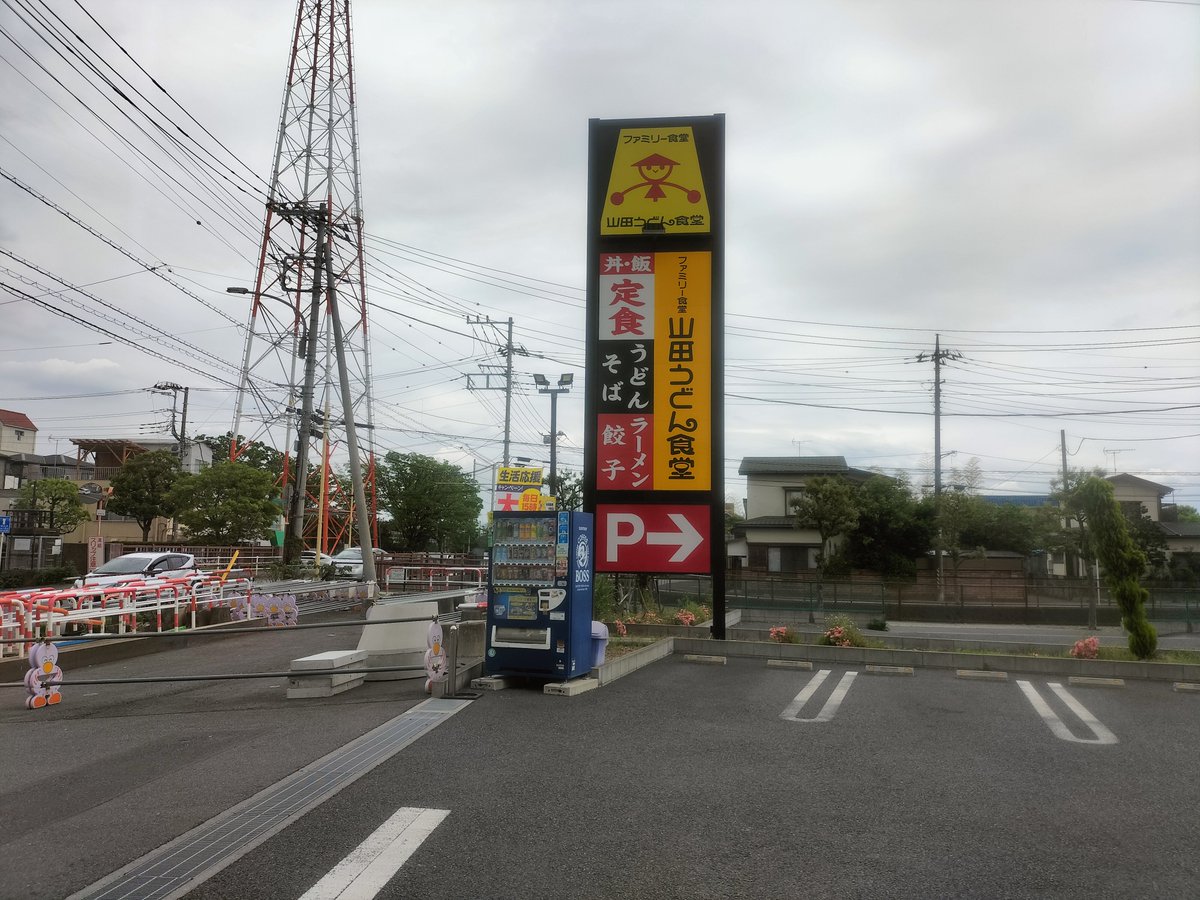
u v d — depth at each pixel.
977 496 41.09
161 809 5.26
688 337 13.08
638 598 16.88
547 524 9.40
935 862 4.46
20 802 5.46
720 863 4.41
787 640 13.51
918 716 8.29
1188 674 10.99
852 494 37.75
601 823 4.98
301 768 6.16
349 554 38.12
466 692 9.07
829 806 5.36
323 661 9.16
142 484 41.25
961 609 29.12
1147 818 5.23
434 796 5.46
